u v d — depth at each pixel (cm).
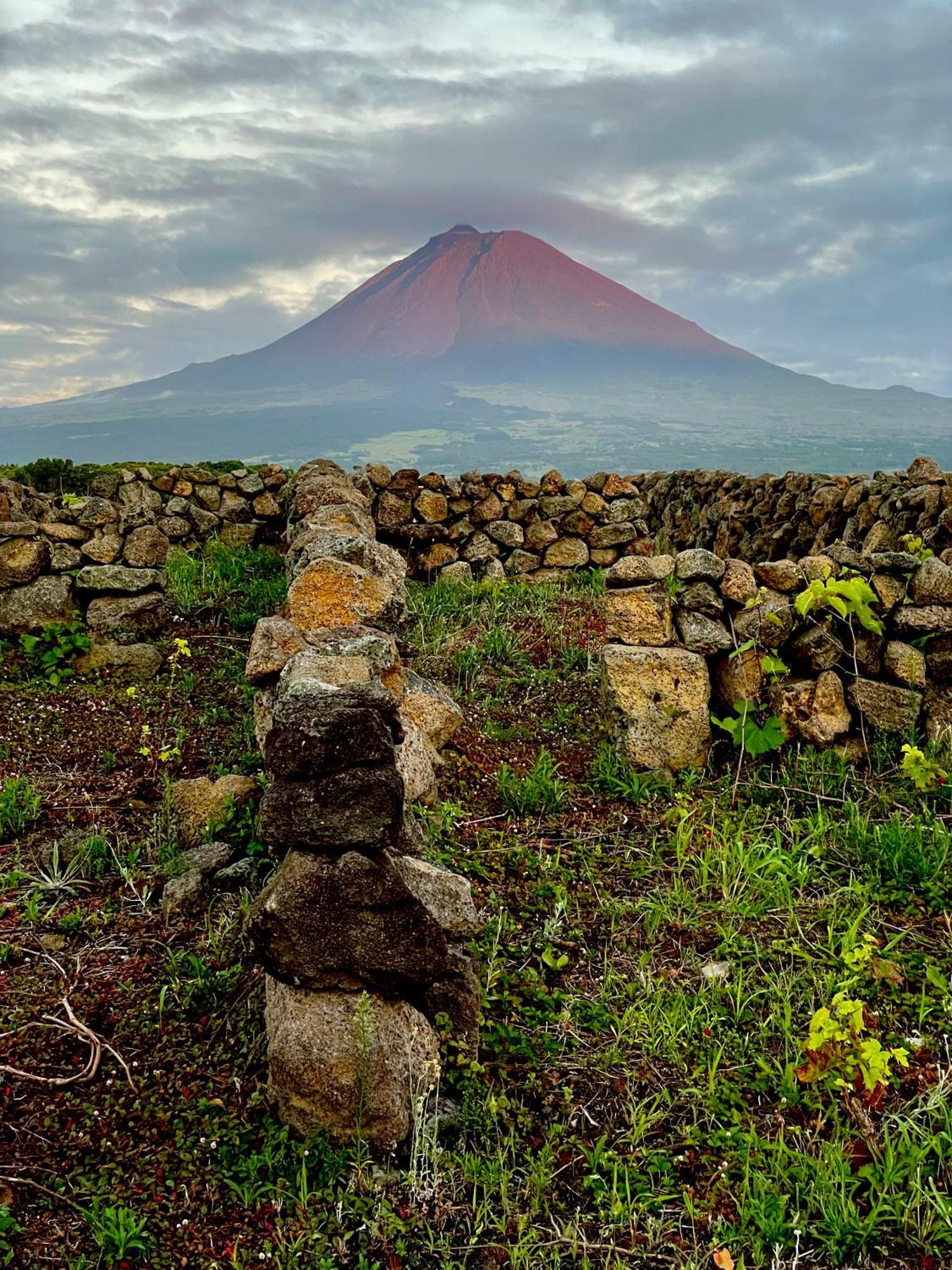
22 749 588
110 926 394
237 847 453
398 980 277
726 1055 322
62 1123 284
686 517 1375
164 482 1173
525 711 662
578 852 462
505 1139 280
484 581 1065
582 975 370
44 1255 239
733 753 560
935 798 508
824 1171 266
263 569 1048
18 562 720
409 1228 252
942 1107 288
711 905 412
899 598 566
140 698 676
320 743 280
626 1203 259
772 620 554
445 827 466
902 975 359
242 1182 264
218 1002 337
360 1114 269
